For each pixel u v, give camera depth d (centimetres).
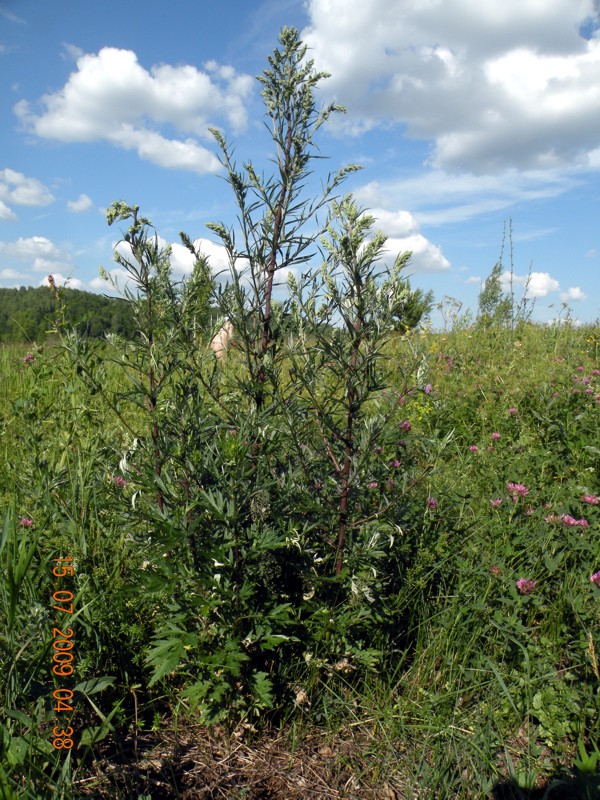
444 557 309
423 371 253
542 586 306
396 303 225
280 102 258
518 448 482
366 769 222
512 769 220
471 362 835
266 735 238
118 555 283
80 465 314
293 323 245
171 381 246
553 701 238
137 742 229
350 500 254
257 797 210
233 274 252
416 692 255
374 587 257
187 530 214
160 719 239
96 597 246
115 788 204
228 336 276
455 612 284
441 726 235
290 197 257
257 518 243
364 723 243
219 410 280
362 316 228
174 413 245
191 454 237
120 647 245
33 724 195
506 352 927
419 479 272
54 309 284
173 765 220
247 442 234
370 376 238
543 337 1048
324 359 242
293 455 265
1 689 215
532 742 234
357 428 256
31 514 294
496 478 425
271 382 254
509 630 271
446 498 365
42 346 471
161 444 243
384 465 276
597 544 328
